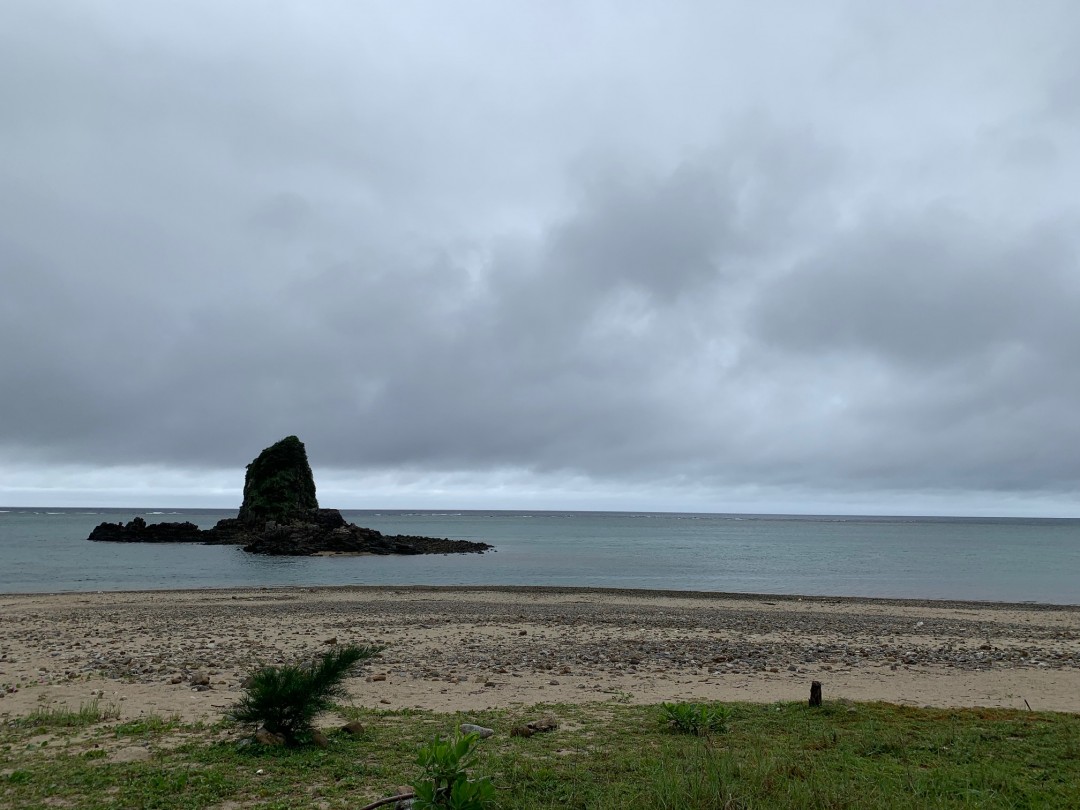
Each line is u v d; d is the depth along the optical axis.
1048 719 12.43
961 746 10.59
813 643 24.61
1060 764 9.65
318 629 26.72
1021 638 27.03
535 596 43.75
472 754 9.83
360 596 43.06
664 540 139.50
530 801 8.31
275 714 10.78
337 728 12.02
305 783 9.04
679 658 20.88
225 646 22.36
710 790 8.27
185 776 9.06
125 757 10.12
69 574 63.22
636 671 18.69
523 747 10.80
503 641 23.98
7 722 12.35
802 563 82.19
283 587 49.75
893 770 9.54
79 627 27.25
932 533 195.25
